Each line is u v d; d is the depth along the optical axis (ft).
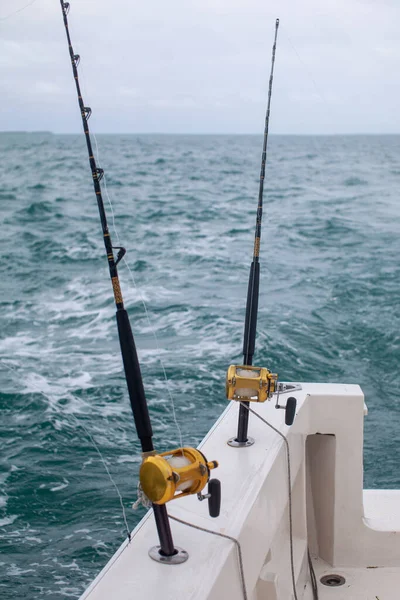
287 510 8.55
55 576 15.88
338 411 9.01
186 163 191.52
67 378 29.78
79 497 19.65
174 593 4.87
